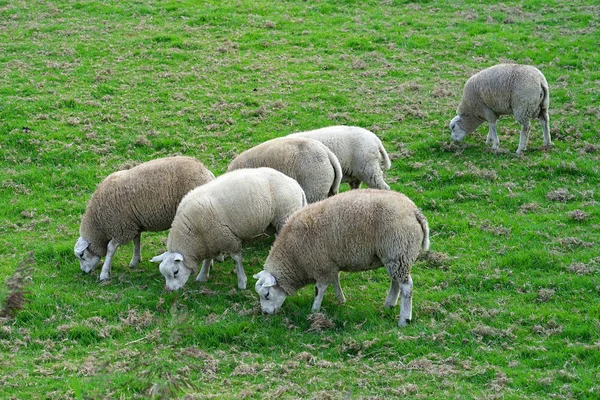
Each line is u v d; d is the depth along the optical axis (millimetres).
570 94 17938
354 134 13344
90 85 18812
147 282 11547
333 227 9828
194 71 19703
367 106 17688
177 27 22625
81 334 10039
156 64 20125
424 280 11336
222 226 10719
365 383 8758
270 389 8656
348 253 9844
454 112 17344
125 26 22734
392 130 16547
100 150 15984
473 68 19703
